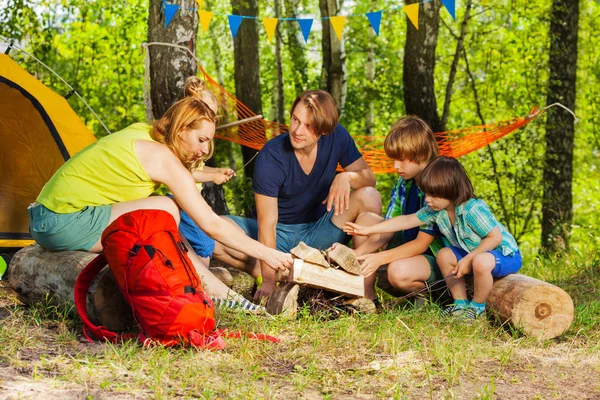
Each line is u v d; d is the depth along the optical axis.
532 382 3.02
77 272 3.60
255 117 5.76
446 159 3.89
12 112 5.53
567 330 3.84
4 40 5.80
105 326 3.45
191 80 4.42
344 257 3.81
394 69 14.66
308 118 4.05
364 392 2.78
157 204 3.65
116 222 3.28
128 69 12.23
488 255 3.82
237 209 8.39
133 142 3.64
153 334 3.13
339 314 3.72
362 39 14.68
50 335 3.38
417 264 4.06
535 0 12.64
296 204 4.46
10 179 5.58
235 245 3.63
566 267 5.86
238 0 10.27
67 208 3.72
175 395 2.62
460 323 3.74
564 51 11.11
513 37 13.32
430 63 8.95
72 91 5.99
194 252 3.94
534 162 11.77
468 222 3.88
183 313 3.09
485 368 3.18
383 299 4.25
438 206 3.91
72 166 3.75
